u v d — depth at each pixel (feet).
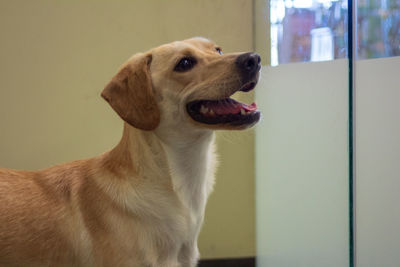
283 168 6.56
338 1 4.65
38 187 4.60
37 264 4.31
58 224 4.35
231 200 8.39
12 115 7.73
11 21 7.55
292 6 5.87
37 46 7.65
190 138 4.48
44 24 7.63
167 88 4.43
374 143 4.58
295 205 6.20
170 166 4.40
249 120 4.37
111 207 4.28
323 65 5.06
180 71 4.43
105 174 4.49
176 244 4.42
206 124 4.43
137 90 4.44
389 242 4.71
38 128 7.82
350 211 4.66
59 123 7.86
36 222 4.33
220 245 8.48
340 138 4.81
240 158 8.29
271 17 6.78
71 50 7.74
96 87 7.86
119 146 4.63
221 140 8.22
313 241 5.69
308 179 5.71
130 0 7.77
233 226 8.45
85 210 4.37
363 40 4.46
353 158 4.57
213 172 5.02
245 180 8.36
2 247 4.25
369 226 4.71
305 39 5.49
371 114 4.53
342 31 4.60
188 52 4.45
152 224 4.28
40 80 7.73
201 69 4.40
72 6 7.66
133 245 4.17
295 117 5.94
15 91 7.70
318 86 5.21
